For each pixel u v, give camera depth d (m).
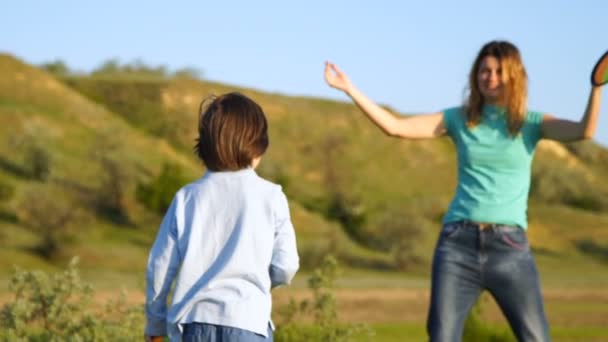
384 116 6.97
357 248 83.06
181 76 156.38
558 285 60.41
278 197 4.83
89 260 65.38
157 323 4.80
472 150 6.84
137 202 81.19
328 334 10.72
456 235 6.77
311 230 88.44
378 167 120.88
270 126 123.56
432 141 132.50
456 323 6.74
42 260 64.12
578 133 6.67
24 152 83.69
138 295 32.59
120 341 8.81
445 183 122.25
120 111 118.69
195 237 4.72
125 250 69.62
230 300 4.59
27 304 8.98
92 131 100.75
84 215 68.25
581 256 95.50
